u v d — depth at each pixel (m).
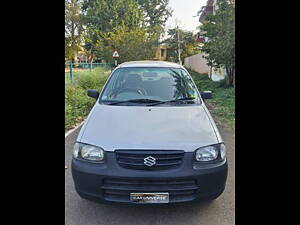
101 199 2.66
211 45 11.65
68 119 6.48
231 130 6.05
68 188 3.40
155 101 3.62
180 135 2.80
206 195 2.68
